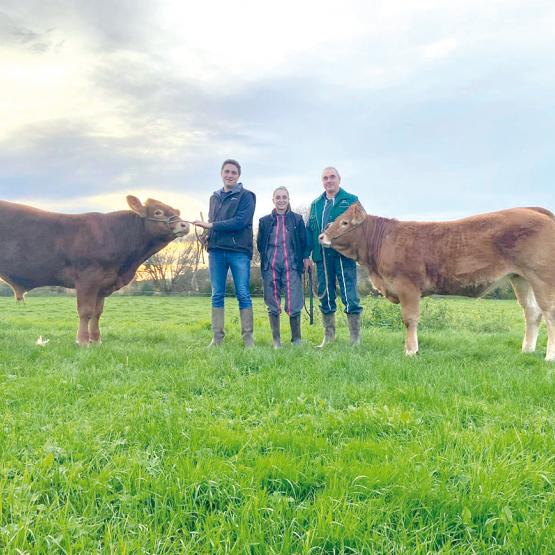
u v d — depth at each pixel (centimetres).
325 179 821
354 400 442
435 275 721
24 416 382
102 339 916
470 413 404
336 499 249
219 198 792
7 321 1530
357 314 831
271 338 952
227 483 266
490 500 245
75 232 795
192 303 3195
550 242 662
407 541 219
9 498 243
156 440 326
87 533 222
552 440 326
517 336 982
